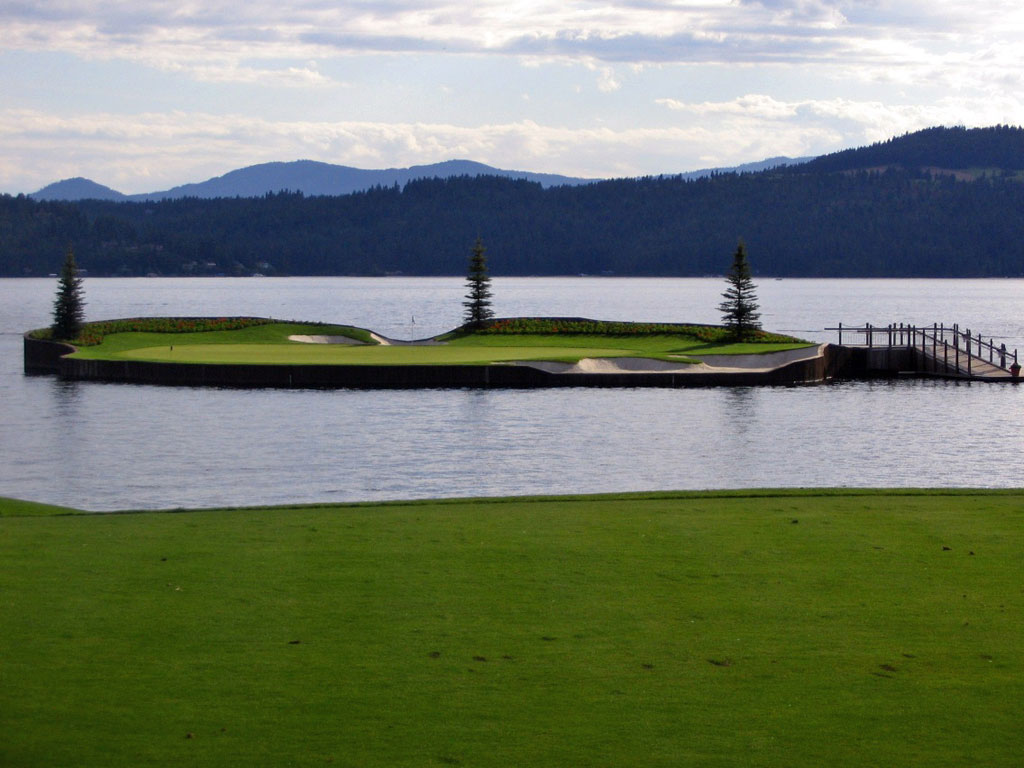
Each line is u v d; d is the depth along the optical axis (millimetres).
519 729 20812
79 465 75250
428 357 136375
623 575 30500
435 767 19312
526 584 29578
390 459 77875
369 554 32562
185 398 112938
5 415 100125
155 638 25266
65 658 24000
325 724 20969
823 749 20078
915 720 21312
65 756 19578
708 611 27484
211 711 21469
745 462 78062
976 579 30234
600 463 77062
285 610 27312
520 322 170625
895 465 77312
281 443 84812
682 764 19500
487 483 69188
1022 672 23688
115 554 32469
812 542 34219
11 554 32406
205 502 62844
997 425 98000
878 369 147875
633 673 23531
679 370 134250
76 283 159375
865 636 25797
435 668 23688
